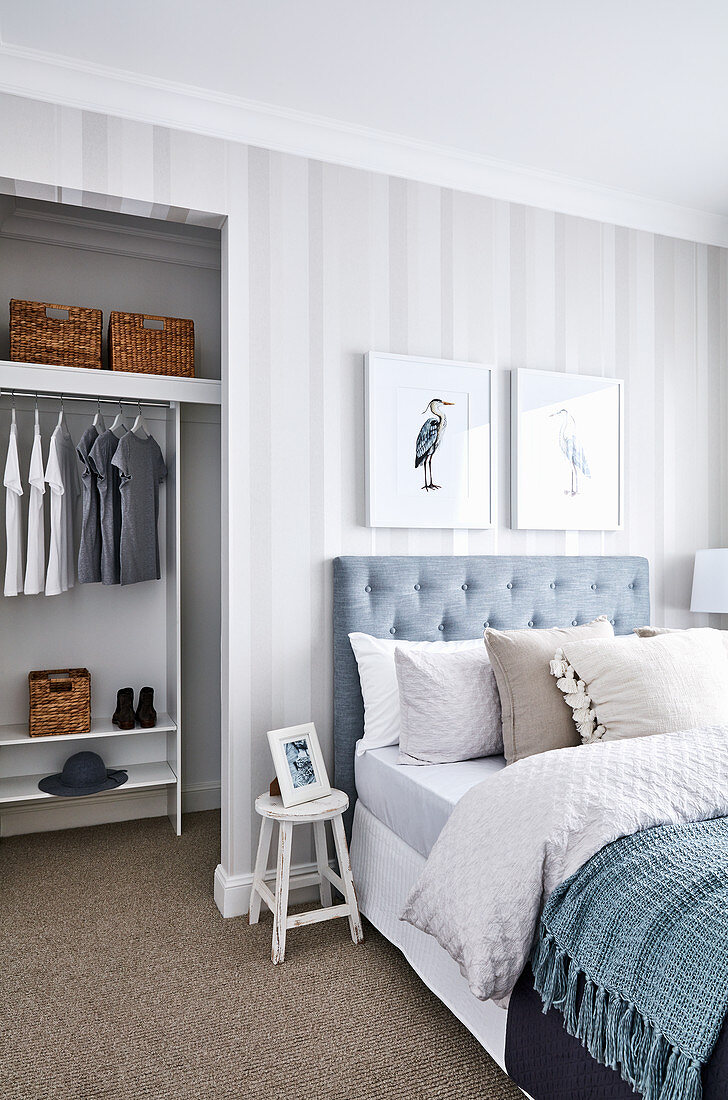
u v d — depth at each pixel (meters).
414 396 2.96
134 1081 1.80
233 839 2.68
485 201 3.15
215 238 3.74
